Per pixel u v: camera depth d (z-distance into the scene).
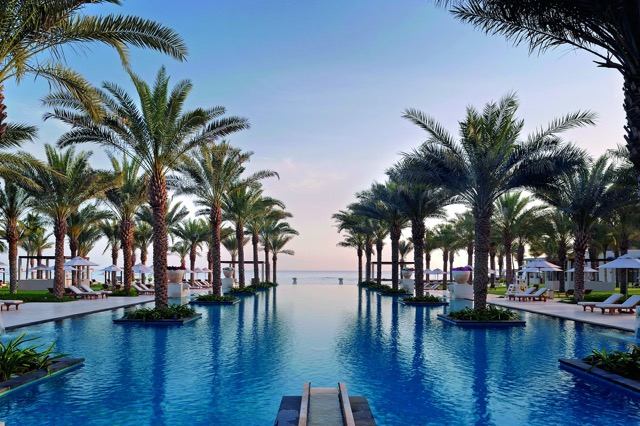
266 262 55.66
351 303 28.73
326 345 13.23
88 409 7.43
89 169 28.88
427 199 27.62
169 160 19.95
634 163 8.16
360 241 57.84
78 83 11.95
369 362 10.98
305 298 33.41
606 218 28.84
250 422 6.91
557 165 18.00
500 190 19.61
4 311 20.92
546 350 12.66
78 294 29.95
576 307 24.67
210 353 11.93
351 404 7.39
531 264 33.34
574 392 8.56
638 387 8.23
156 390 8.50
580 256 27.36
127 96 18.23
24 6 9.88
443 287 48.25
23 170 25.73
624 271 32.53
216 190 28.67
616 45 8.43
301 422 6.07
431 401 8.02
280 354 11.85
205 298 27.72
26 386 8.55
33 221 43.59
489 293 37.56
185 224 53.56
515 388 8.83
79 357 11.12
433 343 13.70
